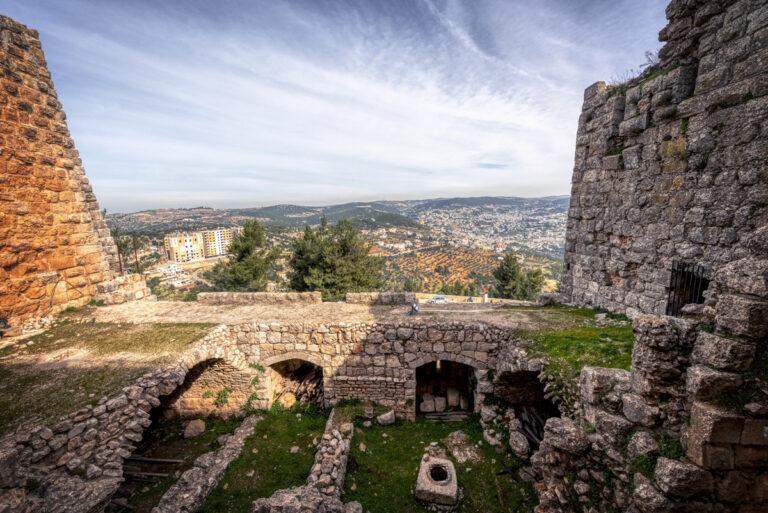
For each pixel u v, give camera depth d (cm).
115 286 1617
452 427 1265
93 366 995
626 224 1202
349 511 857
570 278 1551
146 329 1283
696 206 947
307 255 2919
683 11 963
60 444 723
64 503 624
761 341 429
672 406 521
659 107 1054
